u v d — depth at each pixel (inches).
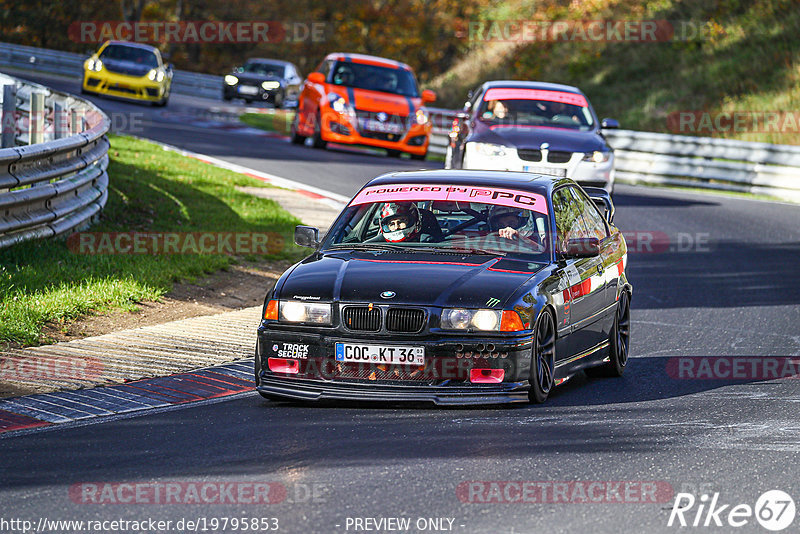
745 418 1035.3
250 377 1205.7
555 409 1067.3
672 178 3742.6
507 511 738.8
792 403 1111.6
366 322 1034.7
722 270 2084.2
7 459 869.8
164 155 3026.6
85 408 1045.2
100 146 2047.2
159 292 1572.3
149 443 922.1
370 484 798.5
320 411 1049.5
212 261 1798.7
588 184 2539.4
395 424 989.8
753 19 5378.9
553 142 2536.9
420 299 1032.2
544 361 1091.9
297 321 1053.8
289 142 3946.9
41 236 1669.5
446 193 1215.6
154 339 1348.4
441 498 765.9
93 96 4827.8
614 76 5570.9
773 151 3489.2
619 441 932.6
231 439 933.8
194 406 1069.8
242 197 2475.4
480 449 898.7
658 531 708.7
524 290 1057.5
